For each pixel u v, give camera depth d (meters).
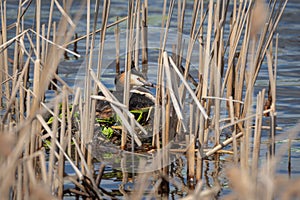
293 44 18.55
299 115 13.61
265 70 16.48
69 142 10.27
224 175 10.77
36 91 9.34
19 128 7.54
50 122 11.76
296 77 16.06
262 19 6.39
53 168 9.13
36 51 11.55
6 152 6.09
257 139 9.70
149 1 21.88
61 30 7.51
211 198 9.87
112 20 19.69
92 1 21.62
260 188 7.14
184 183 10.54
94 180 10.17
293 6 21.69
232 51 11.56
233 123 10.63
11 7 20.89
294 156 11.48
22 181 8.78
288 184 6.47
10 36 17.95
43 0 21.73
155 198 9.84
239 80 12.42
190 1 21.52
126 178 10.66
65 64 16.47
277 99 14.61
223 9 11.20
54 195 9.09
